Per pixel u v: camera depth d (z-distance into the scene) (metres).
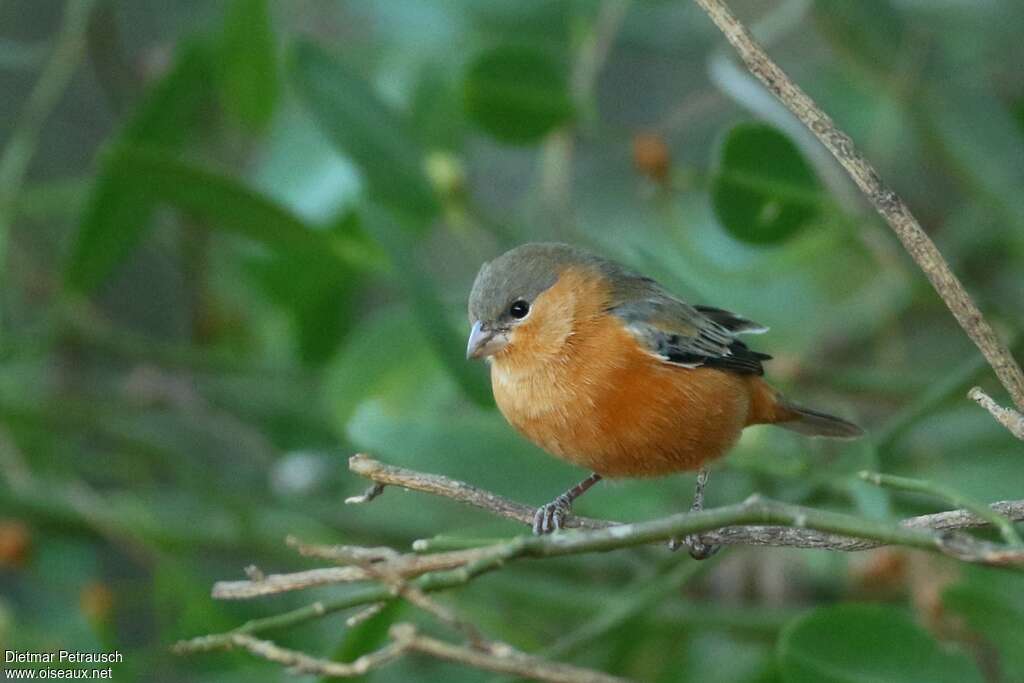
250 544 13.26
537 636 13.39
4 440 13.35
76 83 15.91
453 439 11.28
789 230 11.48
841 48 13.06
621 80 16.00
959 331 15.13
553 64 12.05
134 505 13.45
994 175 12.80
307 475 14.52
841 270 15.00
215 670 12.27
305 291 13.73
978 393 7.12
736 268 13.87
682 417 9.62
